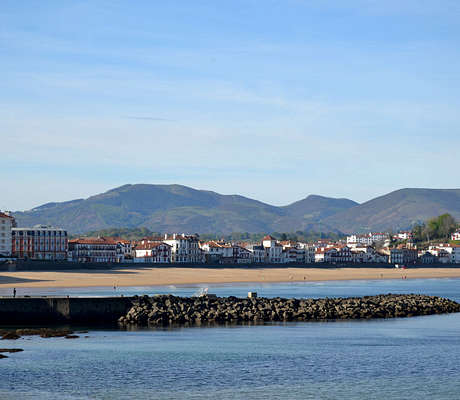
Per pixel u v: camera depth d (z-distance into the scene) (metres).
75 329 108.81
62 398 68.06
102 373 77.88
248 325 115.38
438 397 69.00
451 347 94.50
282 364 83.12
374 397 68.94
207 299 129.25
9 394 69.25
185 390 71.25
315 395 69.62
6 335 99.81
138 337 101.19
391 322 121.50
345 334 105.88
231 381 74.94
